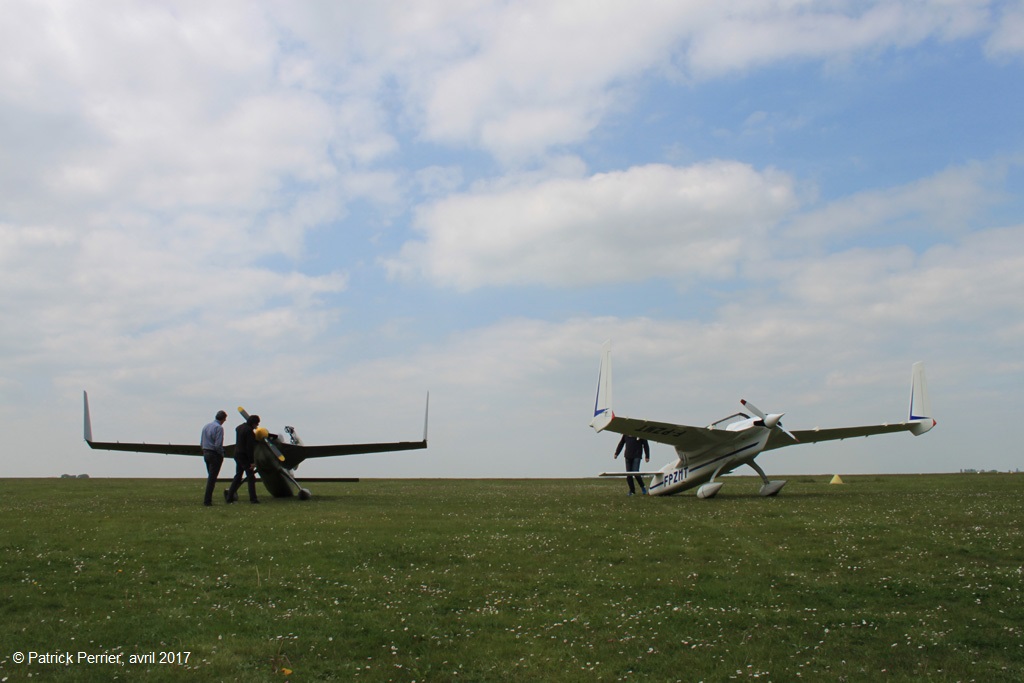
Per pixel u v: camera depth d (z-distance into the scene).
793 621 9.18
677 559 12.15
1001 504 18.34
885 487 26.77
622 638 8.62
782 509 17.73
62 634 8.38
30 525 14.82
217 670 7.56
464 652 8.17
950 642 8.41
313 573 11.18
